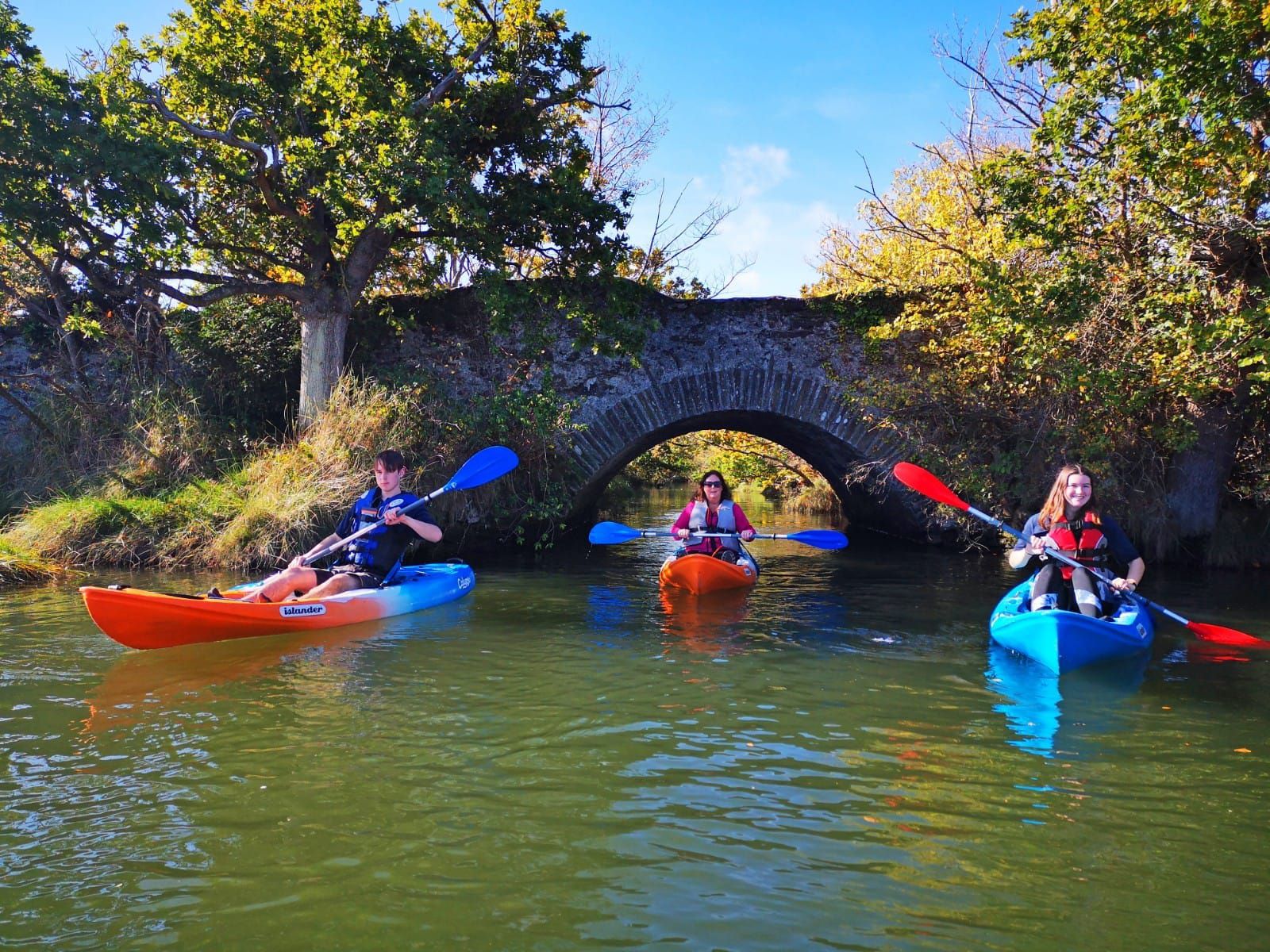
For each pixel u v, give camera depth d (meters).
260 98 9.71
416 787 3.26
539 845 2.80
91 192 8.91
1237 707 4.39
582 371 11.27
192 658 5.13
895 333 10.52
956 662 5.30
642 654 5.41
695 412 11.24
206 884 2.54
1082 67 8.40
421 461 10.16
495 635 5.92
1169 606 7.31
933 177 16.72
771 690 4.62
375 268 11.10
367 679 4.74
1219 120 7.49
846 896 2.50
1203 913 2.43
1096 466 9.88
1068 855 2.76
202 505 9.25
